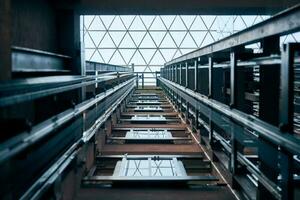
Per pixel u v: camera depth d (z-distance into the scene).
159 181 3.33
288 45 1.76
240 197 2.89
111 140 5.54
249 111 3.64
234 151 3.09
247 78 3.63
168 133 5.95
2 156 1.33
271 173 2.32
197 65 5.39
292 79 1.77
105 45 19.00
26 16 2.84
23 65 2.30
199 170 4.30
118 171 3.95
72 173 3.00
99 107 4.57
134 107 9.61
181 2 4.77
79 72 3.86
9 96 1.42
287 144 1.67
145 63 19.08
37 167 2.11
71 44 3.80
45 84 1.89
